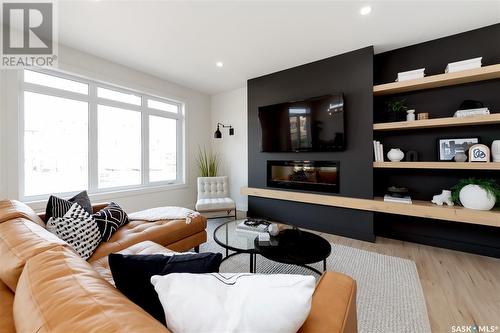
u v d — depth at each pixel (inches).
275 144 136.3
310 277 25.2
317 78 121.6
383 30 93.0
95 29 93.4
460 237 96.7
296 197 125.7
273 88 139.2
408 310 58.7
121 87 131.3
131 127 141.2
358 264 83.8
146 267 30.1
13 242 35.9
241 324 20.6
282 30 93.2
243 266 83.0
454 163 88.0
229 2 76.7
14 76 93.6
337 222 115.8
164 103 159.8
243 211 170.1
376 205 101.8
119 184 135.7
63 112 112.0
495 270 79.1
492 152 86.0
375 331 51.9
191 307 22.0
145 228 78.4
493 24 88.7
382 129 105.7
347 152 112.9
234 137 175.0
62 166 112.1
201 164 179.5
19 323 22.3
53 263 28.2
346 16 83.9
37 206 99.9
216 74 142.7
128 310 20.6
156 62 125.1
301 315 22.2
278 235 76.2
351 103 111.2
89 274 26.8
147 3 77.2
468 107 89.4
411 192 107.8
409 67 106.0
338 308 28.2
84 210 69.8
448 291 66.7
